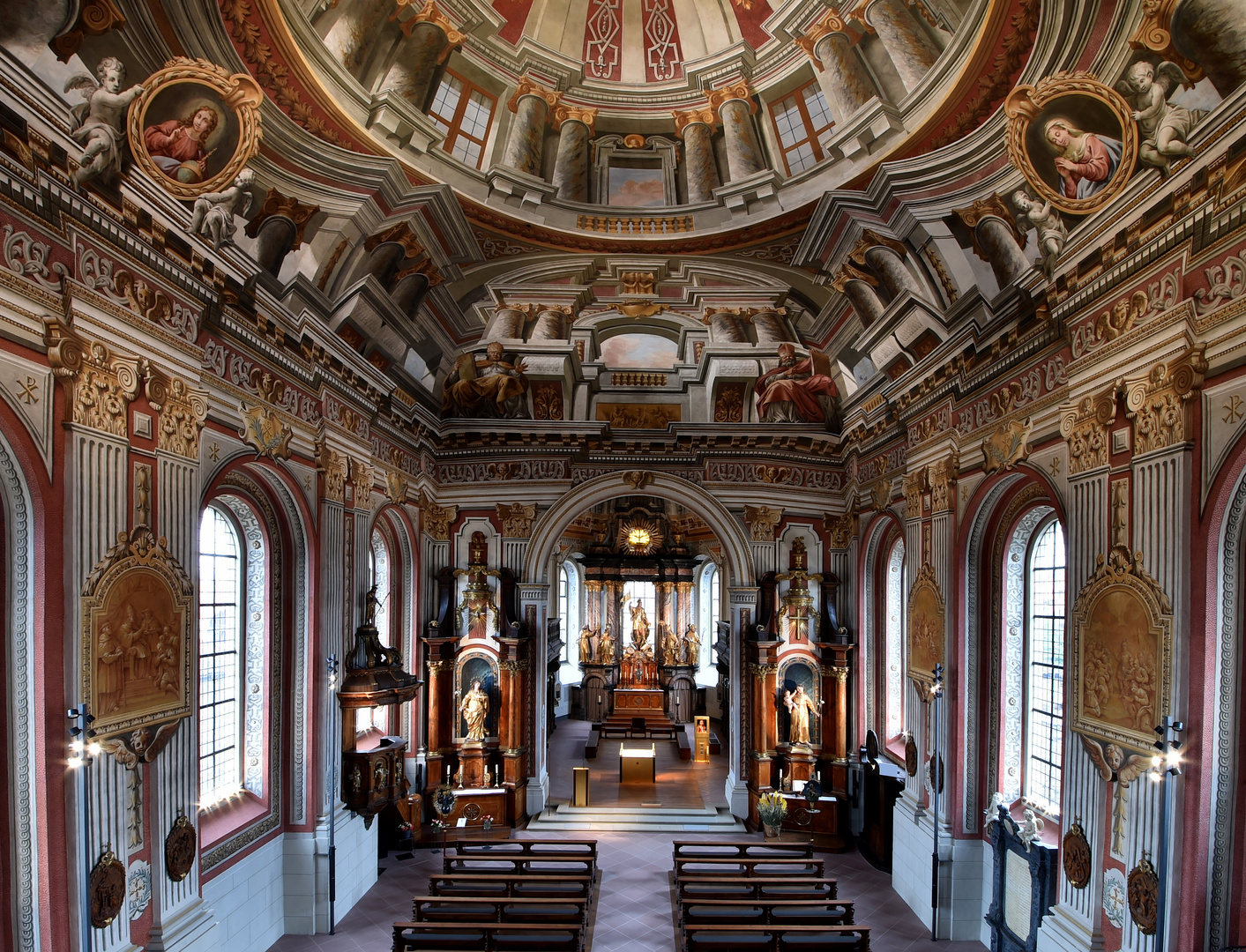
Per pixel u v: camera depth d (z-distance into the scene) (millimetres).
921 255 11188
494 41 11914
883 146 11289
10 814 6184
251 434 9633
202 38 7910
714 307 16000
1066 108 7484
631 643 25406
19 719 6242
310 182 10219
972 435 11352
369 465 13469
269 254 10156
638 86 13000
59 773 6387
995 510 11289
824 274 13719
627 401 17922
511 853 12336
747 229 13695
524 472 17469
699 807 17094
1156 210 7176
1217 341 6496
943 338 11836
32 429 6168
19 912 6188
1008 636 11289
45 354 6309
